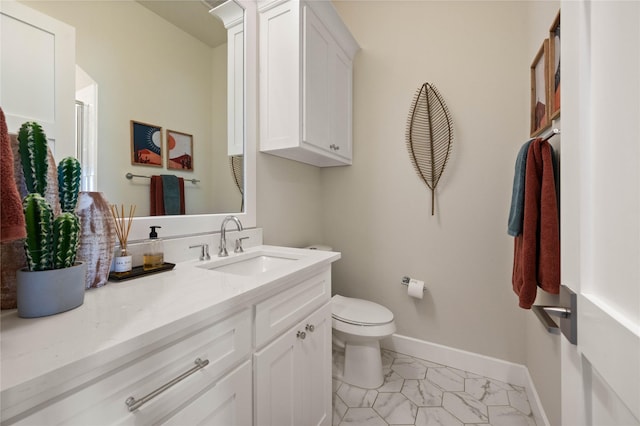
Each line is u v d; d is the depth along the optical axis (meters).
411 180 1.93
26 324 0.52
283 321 0.93
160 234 1.09
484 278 1.73
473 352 1.76
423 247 1.90
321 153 1.67
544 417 1.24
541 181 1.09
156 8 1.10
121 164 0.98
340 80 1.89
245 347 0.77
